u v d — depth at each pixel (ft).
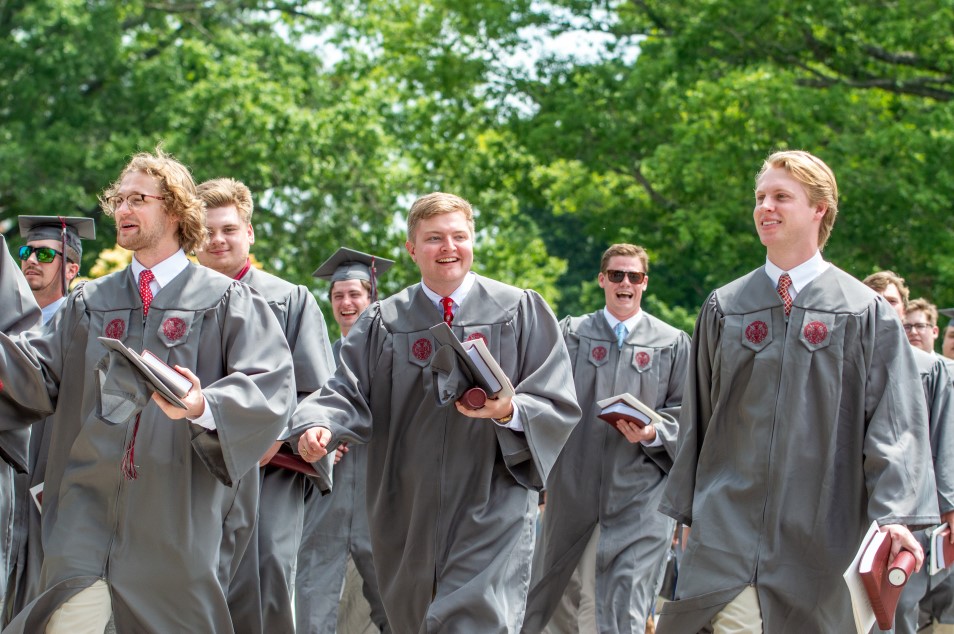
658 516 31.04
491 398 20.48
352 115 90.38
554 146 76.95
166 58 91.45
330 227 90.53
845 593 19.83
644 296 105.09
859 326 19.88
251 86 87.81
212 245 25.63
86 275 84.58
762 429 19.97
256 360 19.90
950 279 63.87
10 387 19.80
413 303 22.45
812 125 66.08
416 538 21.76
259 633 24.26
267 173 86.33
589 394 32.17
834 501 19.81
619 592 30.40
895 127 64.75
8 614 25.20
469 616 20.84
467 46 82.12
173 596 19.21
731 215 67.26
